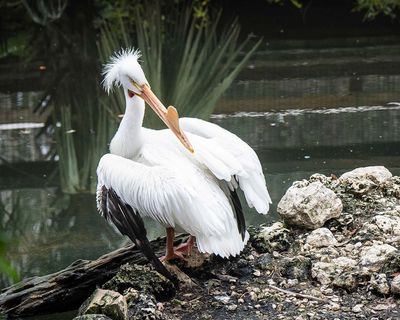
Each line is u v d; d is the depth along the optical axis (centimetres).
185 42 1703
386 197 757
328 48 1644
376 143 1098
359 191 750
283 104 1304
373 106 1266
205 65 1534
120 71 660
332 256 668
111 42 1708
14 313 691
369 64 1505
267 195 646
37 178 1080
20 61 1670
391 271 630
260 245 686
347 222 710
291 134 1156
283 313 605
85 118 1309
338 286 627
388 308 599
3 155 1169
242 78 1462
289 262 658
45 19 1909
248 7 1991
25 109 1362
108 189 621
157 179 605
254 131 1176
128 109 659
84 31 1850
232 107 1302
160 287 633
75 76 1541
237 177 643
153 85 1409
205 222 598
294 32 1794
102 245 849
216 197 618
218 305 619
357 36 1733
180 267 664
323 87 1380
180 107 1310
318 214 704
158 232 853
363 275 629
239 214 652
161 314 609
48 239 870
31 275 773
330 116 1229
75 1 1952
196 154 627
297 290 633
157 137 666
